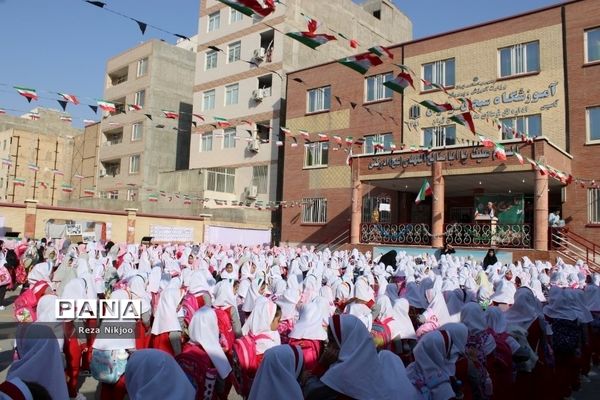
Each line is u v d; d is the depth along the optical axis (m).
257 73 35.28
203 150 38.75
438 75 25.77
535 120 22.48
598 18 21.16
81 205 44.00
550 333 6.33
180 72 45.72
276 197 33.62
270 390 3.42
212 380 4.39
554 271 13.99
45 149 54.50
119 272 12.09
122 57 47.19
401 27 43.38
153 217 29.53
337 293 9.02
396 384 3.53
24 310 6.67
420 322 6.52
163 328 5.45
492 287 11.05
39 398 3.13
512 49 23.50
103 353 4.99
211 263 15.86
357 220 24.19
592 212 20.59
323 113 30.45
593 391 7.42
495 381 5.14
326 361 3.64
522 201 22.80
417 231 22.44
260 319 4.98
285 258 18.11
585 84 21.27
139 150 44.06
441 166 21.08
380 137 27.59
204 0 39.75
